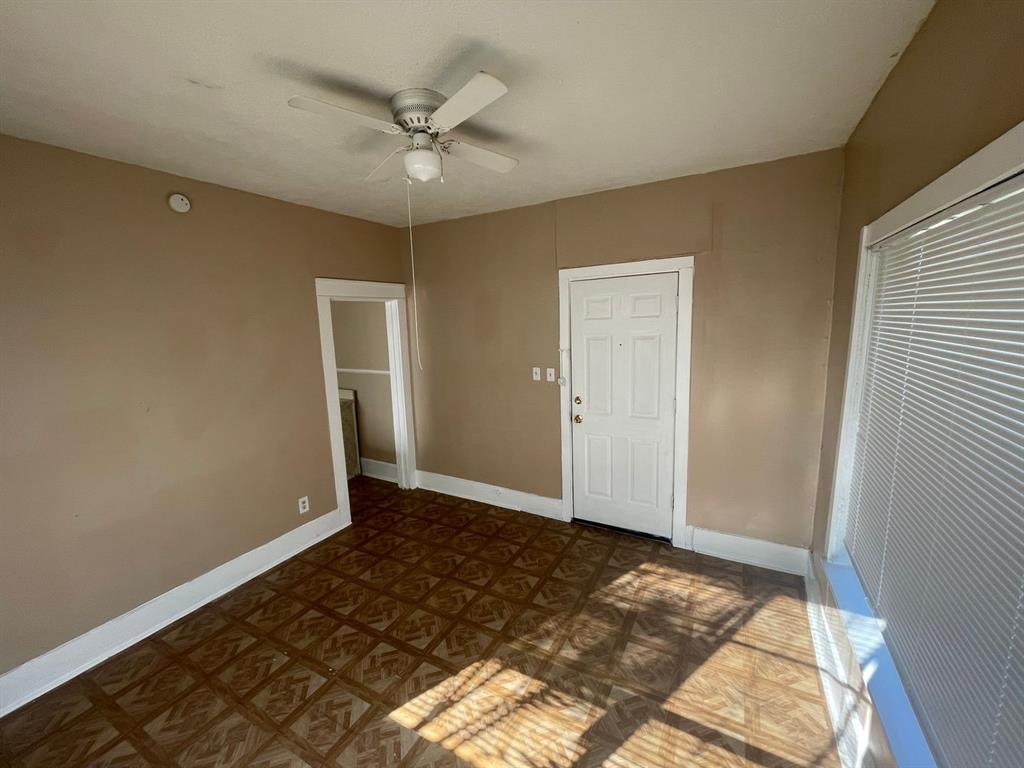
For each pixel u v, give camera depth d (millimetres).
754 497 2816
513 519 3633
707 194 2678
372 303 4332
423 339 4066
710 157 2426
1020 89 856
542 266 3326
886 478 1589
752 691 1914
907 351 1479
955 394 1145
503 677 2029
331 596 2684
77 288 2113
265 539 3016
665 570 2830
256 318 2900
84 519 2178
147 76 1528
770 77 1622
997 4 942
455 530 3471
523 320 3490
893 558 1464
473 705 1889
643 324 3023
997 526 930
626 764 1619
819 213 2416
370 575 2896
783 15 1282
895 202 1540
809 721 1768
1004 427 932
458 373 3920
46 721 1882
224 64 1470
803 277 2502
